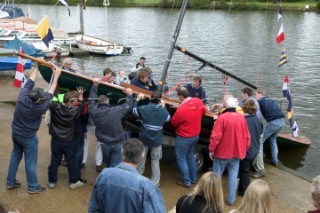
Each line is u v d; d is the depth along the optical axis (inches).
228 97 267.1
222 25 1865.2
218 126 233.1
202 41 1439.5
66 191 242.4
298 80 887.1
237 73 958.4
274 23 1935.3
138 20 2054.6
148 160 301.4
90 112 225.9
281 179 294.7
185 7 289.0
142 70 290.7
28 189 237.3
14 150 234.1
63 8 2576.3
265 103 325.1
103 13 2357.3
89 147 317.4
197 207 137.6
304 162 386.6
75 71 307.9
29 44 895.7
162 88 289.0
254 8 2226.9
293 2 2576.3
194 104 247.0
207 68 987.3
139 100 254.4
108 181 141.0
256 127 249.1
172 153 317.1
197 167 285.6
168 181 270.1
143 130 241.3
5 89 503.8
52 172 241.4
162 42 1413.6
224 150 235.1
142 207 138.3
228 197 244.8
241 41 1449.3
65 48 1131.9
